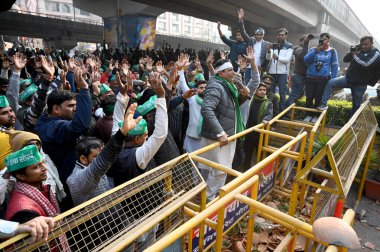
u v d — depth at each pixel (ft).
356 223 10.90
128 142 6.98
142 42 96.32
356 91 14.90
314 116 16.70
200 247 6.10
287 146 8.62
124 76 15.80
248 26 103.50
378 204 12.39
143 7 91.04
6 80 12.56
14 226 3.72
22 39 159.74
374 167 13.43
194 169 6.73
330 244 3.56
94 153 6.14
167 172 6.11
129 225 4.93
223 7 81.10
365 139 10.78
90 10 103.14
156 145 6.55
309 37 16.98
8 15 90.58
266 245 8.90
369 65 13.89
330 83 15.55
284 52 18.12
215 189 10.47
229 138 9.09
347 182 7.19
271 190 11.23
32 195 4.69
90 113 7.29
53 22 103.04
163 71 14.69
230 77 10.04
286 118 17.84
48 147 7.14
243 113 13.05
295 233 5.74
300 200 10.86
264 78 15.90
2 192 4.97
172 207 5.48
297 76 17.70
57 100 7.43
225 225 6.98
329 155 6.58
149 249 3.69
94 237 5.02
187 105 12.50
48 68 9.17
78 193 5.60
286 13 78.18
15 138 5.68
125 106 8.70
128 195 5.20
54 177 6.56
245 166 14.70
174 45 131.95
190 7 82.58
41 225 3.77
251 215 6.21
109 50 51.44
